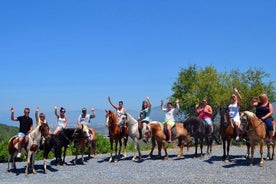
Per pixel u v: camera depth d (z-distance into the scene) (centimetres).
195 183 1420
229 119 1847
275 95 4641
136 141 2095
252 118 1659
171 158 2130
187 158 2086
